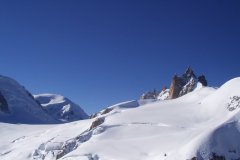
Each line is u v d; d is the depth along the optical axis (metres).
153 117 98.62
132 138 82.56
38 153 104.12
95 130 90.25
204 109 102.19
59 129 123.88
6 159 108.38
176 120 94.44
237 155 61.78
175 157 62.56
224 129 65.19
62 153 93.56
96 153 75.19
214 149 61.44
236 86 102.62
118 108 122.25
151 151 71.69
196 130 76.69
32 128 159.62
